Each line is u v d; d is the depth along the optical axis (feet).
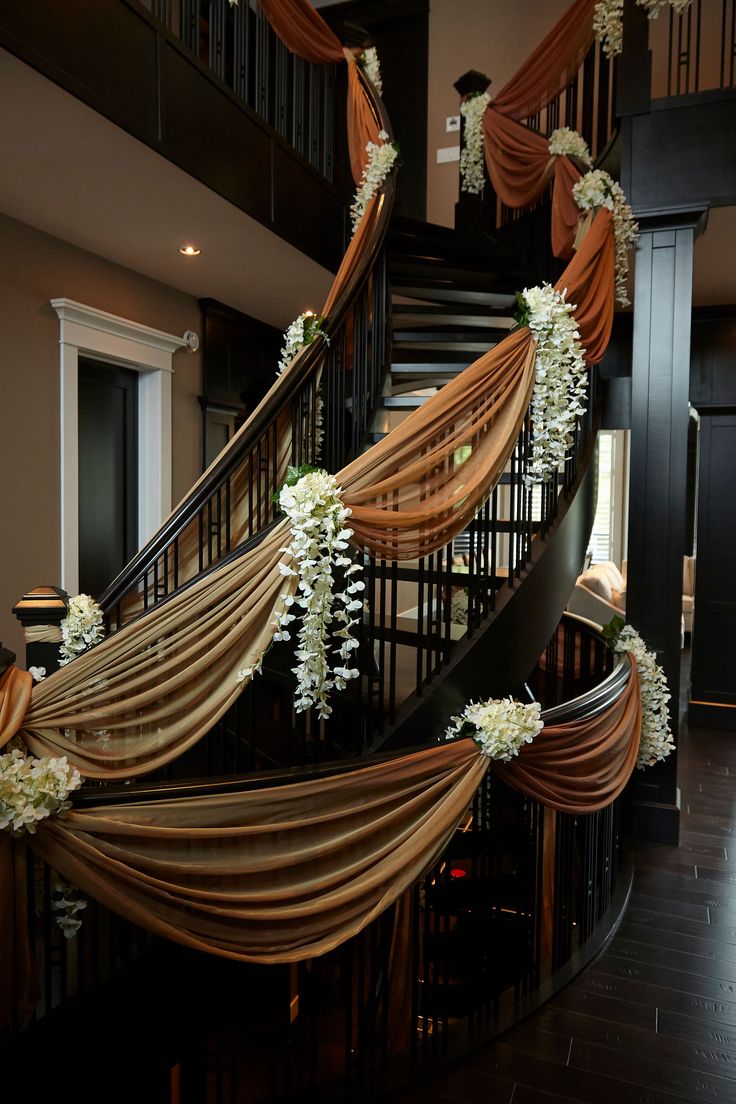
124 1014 6.03
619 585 25.99
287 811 5.75
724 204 10.80
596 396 12.10
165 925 5.29
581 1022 7.56
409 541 6.90
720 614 17.90
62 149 9.04
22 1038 5.27
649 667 11.08
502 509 25.90
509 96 14.39
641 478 11.69
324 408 9.25
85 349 12.35
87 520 13.23
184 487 14.92
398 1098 6.57
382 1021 7.13
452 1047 7.15
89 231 11.56
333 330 9.18
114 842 5.26
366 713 7.57
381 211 10.82
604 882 9.64
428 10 20.02
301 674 6.23
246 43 12.00
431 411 7.00
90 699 6.20
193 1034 6.59
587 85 14.84
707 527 17.76
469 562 8.39
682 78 16.20
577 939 9.02
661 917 9.55
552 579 9.52
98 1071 5.82
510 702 6.75
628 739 9.41
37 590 9.29
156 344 13.82
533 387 8.23
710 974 8.36
